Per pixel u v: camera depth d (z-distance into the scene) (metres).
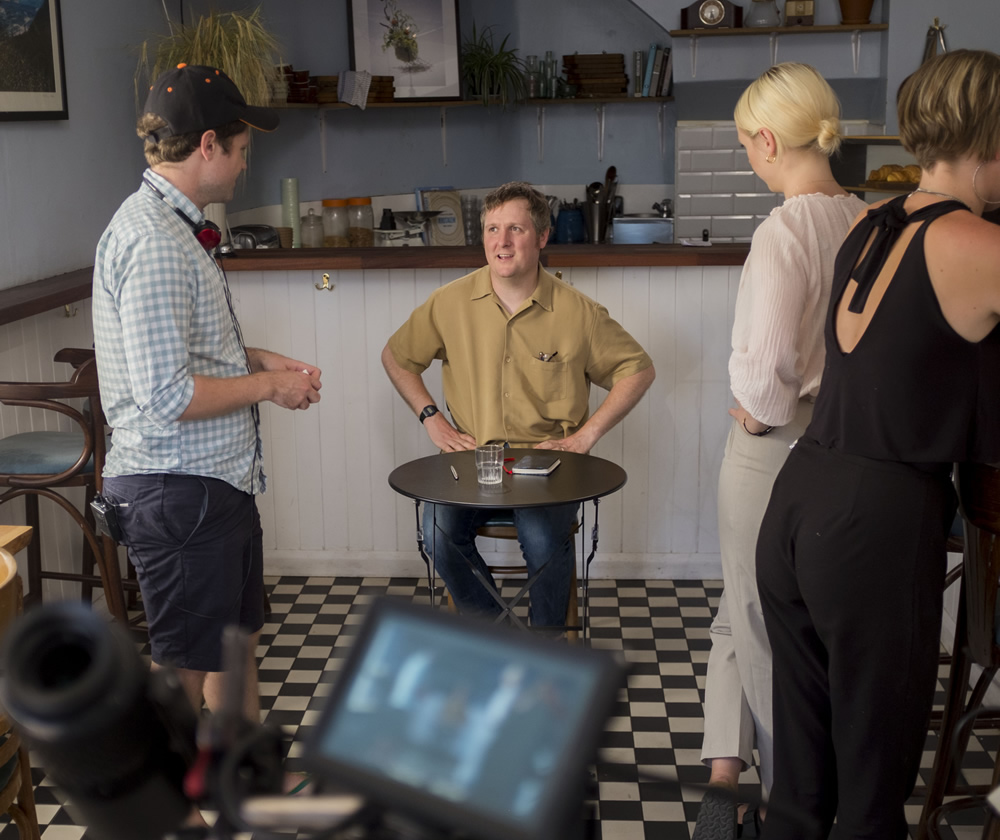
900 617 1.62
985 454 1.56
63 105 3.67
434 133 6.68
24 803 1.84
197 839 0.65
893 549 1.59
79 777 0.60
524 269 2.79
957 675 2.09
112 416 2.25
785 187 2.09
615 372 2.93
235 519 2.30
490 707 0.56
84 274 3.70
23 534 1.91
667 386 3.64
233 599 2.33
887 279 1.57
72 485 2.86
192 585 2.28
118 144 4.19
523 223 2.75
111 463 2.30
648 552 3.83
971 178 1.56
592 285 3.56
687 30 5.95
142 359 2.11
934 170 1.59
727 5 5.94
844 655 1.67
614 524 3.80
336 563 3.91
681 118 6.37
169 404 2.12
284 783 0.66
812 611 1.69
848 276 1.65
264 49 4.14
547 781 0.52
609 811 2.46
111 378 2.21
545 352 2.88
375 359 3.71
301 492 3.87
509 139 7.15
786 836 1.85
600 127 7.13
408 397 3.02
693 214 6.50
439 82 6.25
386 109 6.37
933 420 1.55
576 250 3.61
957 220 1.50
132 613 3.55
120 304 2.12
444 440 2.88
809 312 1.96
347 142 6.16
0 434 3.12
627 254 3.47
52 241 3.64
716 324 3.57
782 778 1.89
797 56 6.03
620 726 2.85
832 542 1.63
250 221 5.54
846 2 5.86
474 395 2.93
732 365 2.01
